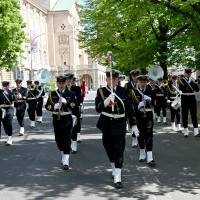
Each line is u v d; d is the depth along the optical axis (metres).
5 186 5.25
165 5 10.98
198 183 5.19
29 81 12.84
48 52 70.06
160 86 12.70
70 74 7.94
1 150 8.31
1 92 9.02
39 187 5.16
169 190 4.89
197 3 10.21
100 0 19.30
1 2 23.58
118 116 5.27
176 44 18.08
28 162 6.90
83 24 24.09
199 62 17.75
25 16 57.78
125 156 7.23
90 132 11.10
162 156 7.12
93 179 5.54
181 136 9.57
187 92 9.36
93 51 24.53
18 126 13.47
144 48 17.78
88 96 47.09
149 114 6.59
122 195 4.70
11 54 25.91
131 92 6.71
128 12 13.07
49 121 15.12
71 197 4.67
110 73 5.20
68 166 6.26
